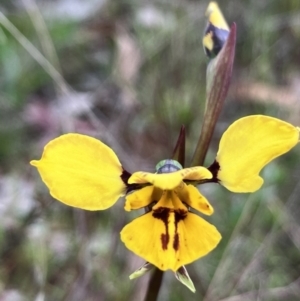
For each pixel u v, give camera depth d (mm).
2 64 203
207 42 117
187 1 221
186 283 96
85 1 240
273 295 156
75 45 223
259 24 212
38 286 146
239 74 208
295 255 166
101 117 198
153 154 188
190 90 195
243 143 96
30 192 164
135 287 152
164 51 205
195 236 95
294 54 214
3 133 187
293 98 198
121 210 162
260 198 169
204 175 95
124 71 203
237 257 163
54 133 192
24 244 155
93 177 96
